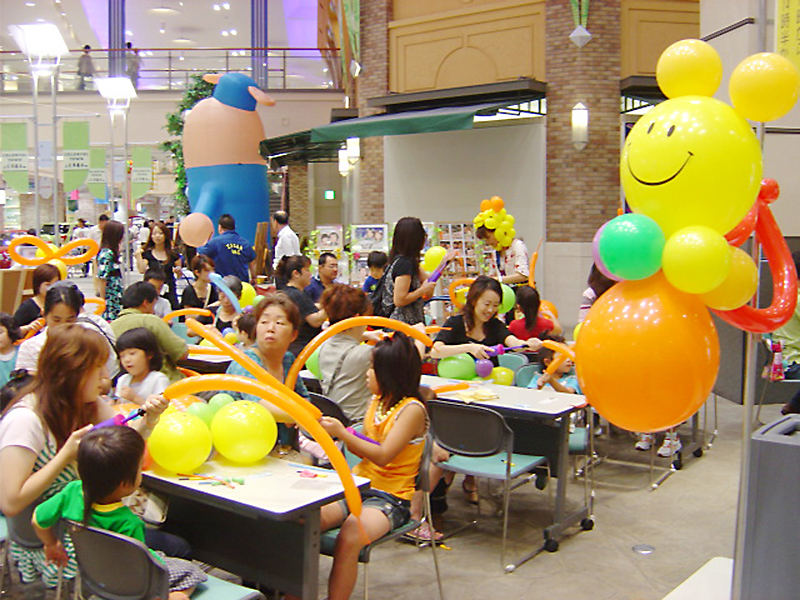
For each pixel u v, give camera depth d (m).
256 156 15.00
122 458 2.47
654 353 2.37
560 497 4.45
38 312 5.68
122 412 3.25
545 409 4.25
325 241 11.89
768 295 7.02
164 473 3.03
